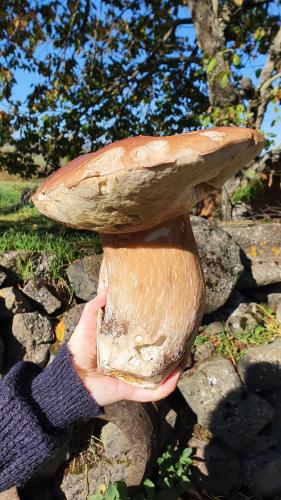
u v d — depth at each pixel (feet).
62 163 5.37
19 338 1.84
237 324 2.23
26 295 1.97
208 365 2.02
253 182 3.65
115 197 0.71
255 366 2.02
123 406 1.67
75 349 1.00
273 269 2.42
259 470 1.89
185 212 0.86
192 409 1.98
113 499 1.56
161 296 0.86
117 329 0.88
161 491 1.74
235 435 1.89
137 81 5.21
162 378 0.91
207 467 1.88
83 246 2.38
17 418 0.88
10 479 0.86
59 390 0.94
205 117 3.49
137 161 0.65
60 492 1.75
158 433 1.79
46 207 0.81
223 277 2.19
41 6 4.46
